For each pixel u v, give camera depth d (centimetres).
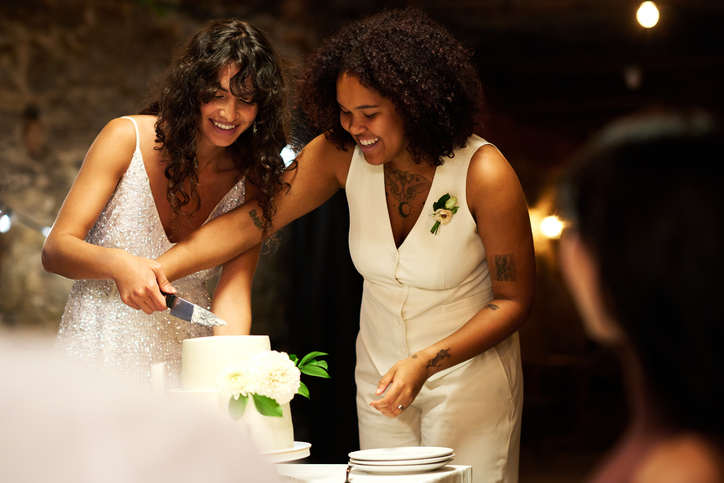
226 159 225
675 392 60
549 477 659
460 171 203
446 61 194
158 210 217
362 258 216
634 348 60
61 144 491
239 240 217
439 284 208
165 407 43
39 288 468
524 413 888
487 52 828
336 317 550
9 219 408
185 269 209
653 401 61
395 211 213
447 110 194
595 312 64
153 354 209
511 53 835
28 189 476
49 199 483
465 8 696
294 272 566
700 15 725
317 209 559
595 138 64
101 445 39
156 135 206
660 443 60
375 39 191
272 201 217
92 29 507
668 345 58
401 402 184
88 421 39
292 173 223
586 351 999
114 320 207
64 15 496
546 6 697
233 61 195
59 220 199
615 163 59
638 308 58
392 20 200
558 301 1006
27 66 481
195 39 201
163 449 41
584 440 841
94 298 209
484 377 207
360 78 188
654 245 57
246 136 220
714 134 58
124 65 519
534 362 955
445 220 204
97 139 209
